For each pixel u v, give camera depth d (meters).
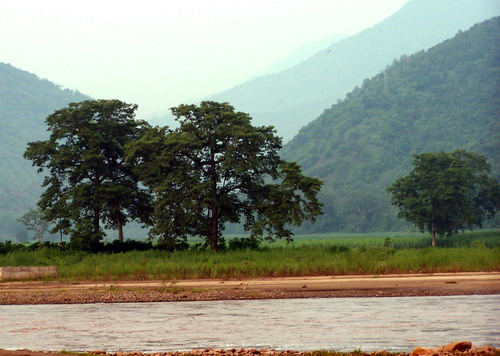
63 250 82.12
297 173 80.94
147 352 25.67
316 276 57.19
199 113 84.56
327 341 26.88
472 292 42.72
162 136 84.69
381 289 46.19
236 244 81.94
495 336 26.77
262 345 26.50
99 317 37.34
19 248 83.44
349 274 57.47
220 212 83.81
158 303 44.19
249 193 84.81
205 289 50.12
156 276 60.44
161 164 81.12
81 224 82.06
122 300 46.03
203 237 85.38
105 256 74.25
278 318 34.62
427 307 36.69
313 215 80.81
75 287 54.97
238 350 24.12
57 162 85.88
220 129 82.31
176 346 26.94
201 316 36.62
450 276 51.81
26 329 32.78
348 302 40.84
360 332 28.86
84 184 85.88
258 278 57.69
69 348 26.89
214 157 84.81
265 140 83.31
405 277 52.88
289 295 45.56
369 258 63.53
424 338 26.77
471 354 21.38
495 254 58.62
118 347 26.98
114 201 85.38
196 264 62.78
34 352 21.97
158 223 82.44
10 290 54.25
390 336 27.55
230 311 38.56
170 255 74.94
